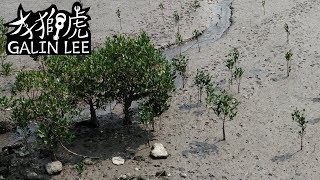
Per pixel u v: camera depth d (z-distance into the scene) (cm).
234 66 3055
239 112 2522
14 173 2056
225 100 2289
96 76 2191
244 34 3600
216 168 2084
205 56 3247
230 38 3550
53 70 2245
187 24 3819
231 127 2389
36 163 2119
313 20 3762
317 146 2214
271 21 3794
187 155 2172
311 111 2511
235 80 2869
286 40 3419
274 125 2397
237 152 2195
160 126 2414
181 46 3475
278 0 4262
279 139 2281
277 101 2627
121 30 3675
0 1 4272
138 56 2220
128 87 2298
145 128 2398
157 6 4156
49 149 2181
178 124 2430
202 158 2152
